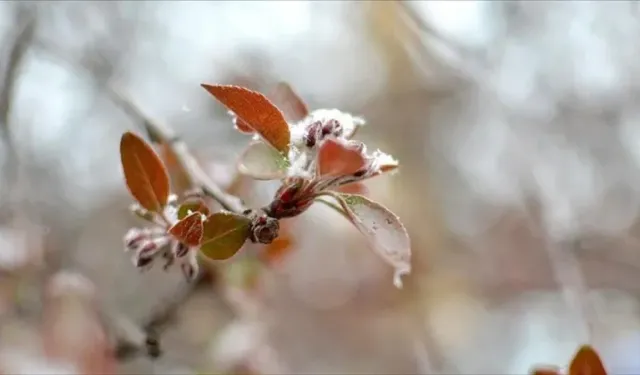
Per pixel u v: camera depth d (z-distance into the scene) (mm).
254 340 806
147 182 560
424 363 1105
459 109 1230
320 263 1154
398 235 530
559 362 1055
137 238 567
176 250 538
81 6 1087
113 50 1113
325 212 1102
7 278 800
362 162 515
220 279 704
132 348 740
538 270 1182
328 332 1169
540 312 1151
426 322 1168
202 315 850
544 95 1080
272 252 694
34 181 991
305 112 584
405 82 1257
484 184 1227
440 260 1215
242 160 534
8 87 845
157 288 1044
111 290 1047
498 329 1156
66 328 772
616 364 945
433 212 1232
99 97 1038
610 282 1038
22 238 826
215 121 1075
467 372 1107
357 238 1164
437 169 1255
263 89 1145
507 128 1101
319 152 515
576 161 1071
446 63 1100
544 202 1000
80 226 1086
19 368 789
